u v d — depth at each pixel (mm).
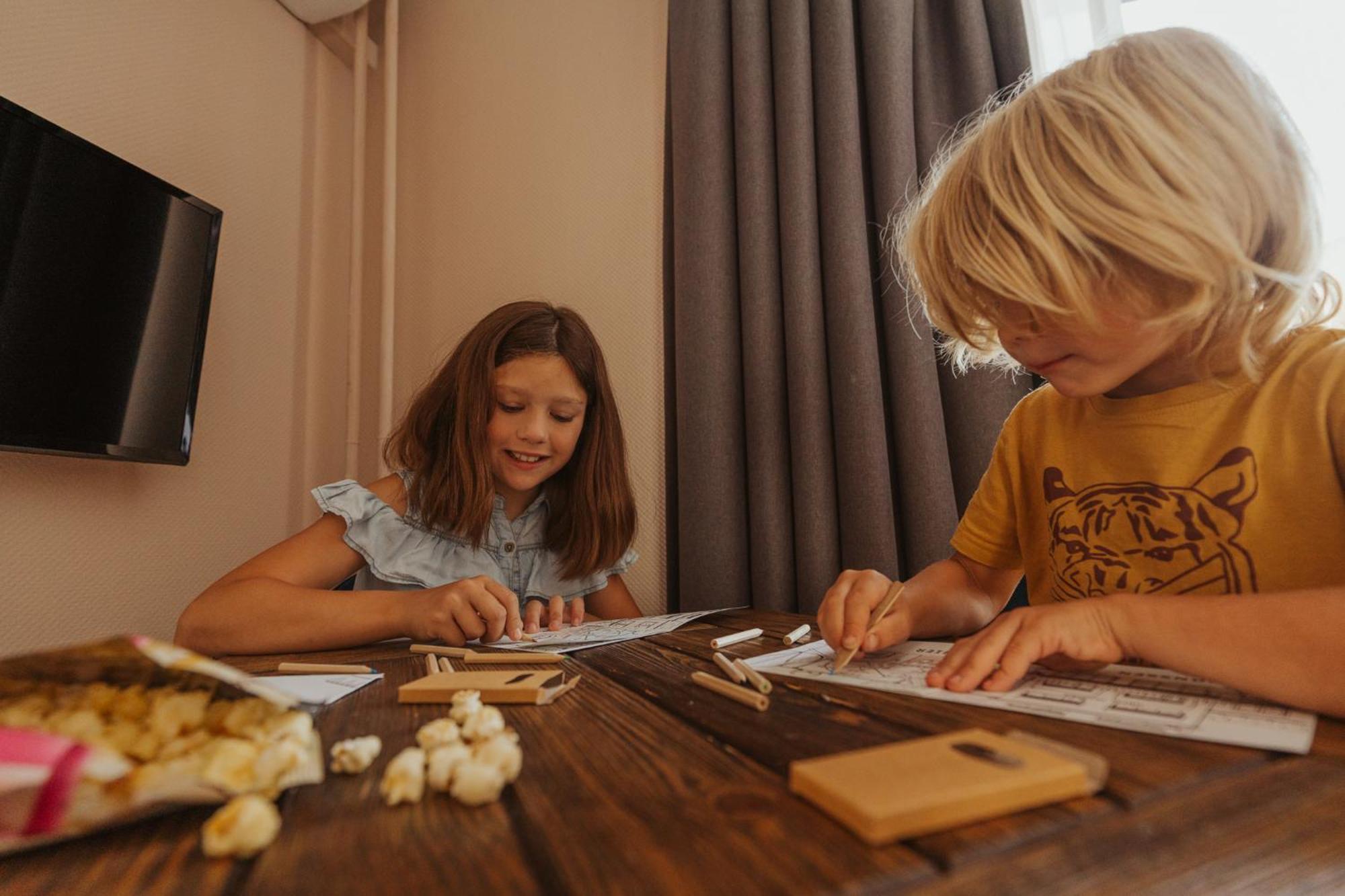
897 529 1107
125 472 1190
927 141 1159
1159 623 381
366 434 1642
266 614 731
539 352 1029
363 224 1713
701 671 516
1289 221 468
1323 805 224
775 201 1201
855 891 174
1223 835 205
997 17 1143
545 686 440
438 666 567
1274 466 538
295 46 1597
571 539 1126
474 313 1580
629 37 1500
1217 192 434
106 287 1106
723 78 1252
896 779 227
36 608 1063
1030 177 472
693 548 1163
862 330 1090
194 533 1307
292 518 1519
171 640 1248
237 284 1427
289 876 198
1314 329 561
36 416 1008
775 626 815
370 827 234
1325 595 362
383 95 1748
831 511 1103
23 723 245
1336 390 508
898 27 1146
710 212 1220
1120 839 201
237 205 1432
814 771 240
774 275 1179
